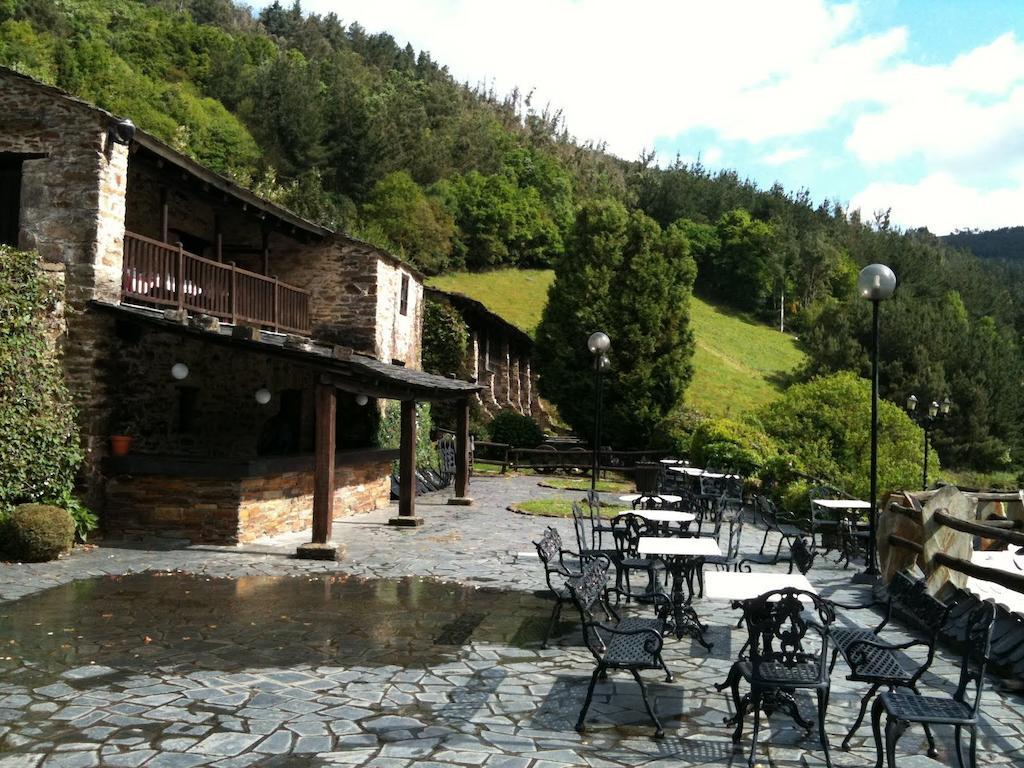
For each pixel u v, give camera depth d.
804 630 4.57
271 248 18.31
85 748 4.37
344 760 4.25
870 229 102.75
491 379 35.09
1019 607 6.77
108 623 7.12
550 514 15.30
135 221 14.25
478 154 76.31
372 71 99.69
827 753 4.23
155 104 46.72
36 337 10.54
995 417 43.06
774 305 72.88
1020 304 85.62
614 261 28.80
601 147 123.50
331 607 7.88
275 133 55.00
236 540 11.19
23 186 11.14
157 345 12.64
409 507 13.73
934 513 7.69
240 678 5.64
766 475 17.45
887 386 43.50
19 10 52.16
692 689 5.56
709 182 97.56
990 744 4.73
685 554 6.62
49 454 10.55
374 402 17.17
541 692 5.43
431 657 6.25
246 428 15.10
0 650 6.25
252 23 104.88
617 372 27.92
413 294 21.30
